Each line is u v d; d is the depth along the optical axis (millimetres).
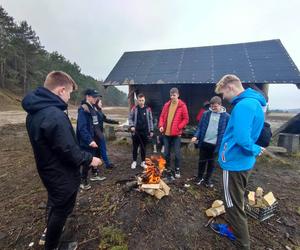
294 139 6672
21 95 35500
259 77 5625
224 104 6895
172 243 2498
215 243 2541
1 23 31656
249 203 3174
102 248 2404
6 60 34000
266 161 5812
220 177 4500
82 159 2070
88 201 3271
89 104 3982
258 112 2170
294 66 5707
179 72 6629
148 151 6566
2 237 2613
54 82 2113
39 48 38719
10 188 3967
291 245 2582
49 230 2131
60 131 1905
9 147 7336
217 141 3645
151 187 3111
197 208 3146
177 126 4277
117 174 4492
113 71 7555
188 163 5461
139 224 2727
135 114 4715
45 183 2074
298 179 4695
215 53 7188
